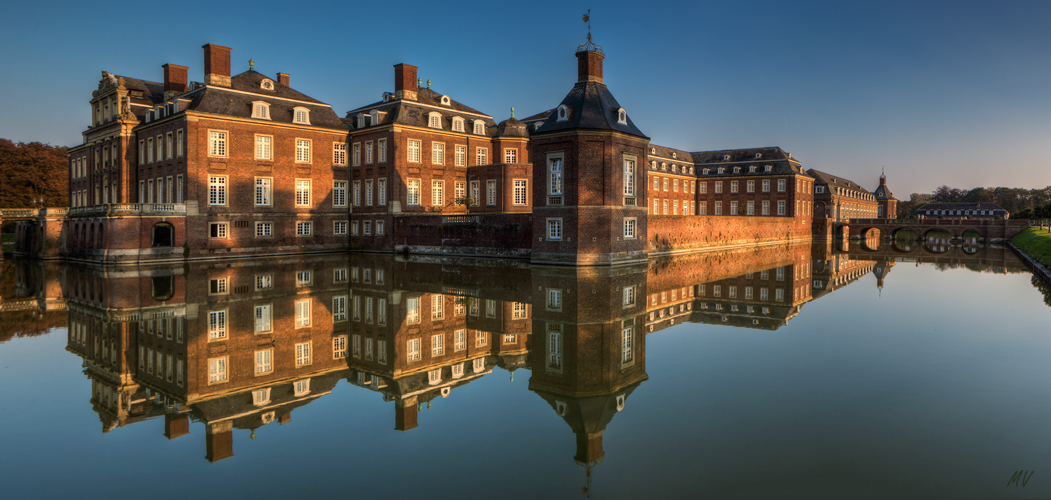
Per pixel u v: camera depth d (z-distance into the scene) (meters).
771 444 8.04
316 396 10.54
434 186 49.88
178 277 28.34
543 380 11.30
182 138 40.50
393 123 46.34
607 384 10.97
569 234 32.78
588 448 8.01
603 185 32.41
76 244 42.25
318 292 22.58
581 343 14.17
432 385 11.12
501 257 39.00
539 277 27.44
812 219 83.94
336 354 13.41
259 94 44.41
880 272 34.81
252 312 18.23
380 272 30.36
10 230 74.94
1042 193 156.00
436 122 49.56
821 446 7.97
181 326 16.23
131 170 47.25
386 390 10.87
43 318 17.94
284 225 45.44
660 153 81.44
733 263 38.16
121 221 36.78
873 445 7.98
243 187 42.84
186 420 9.39
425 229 44.47
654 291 23.31
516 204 48.78
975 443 8.09
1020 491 6.62
